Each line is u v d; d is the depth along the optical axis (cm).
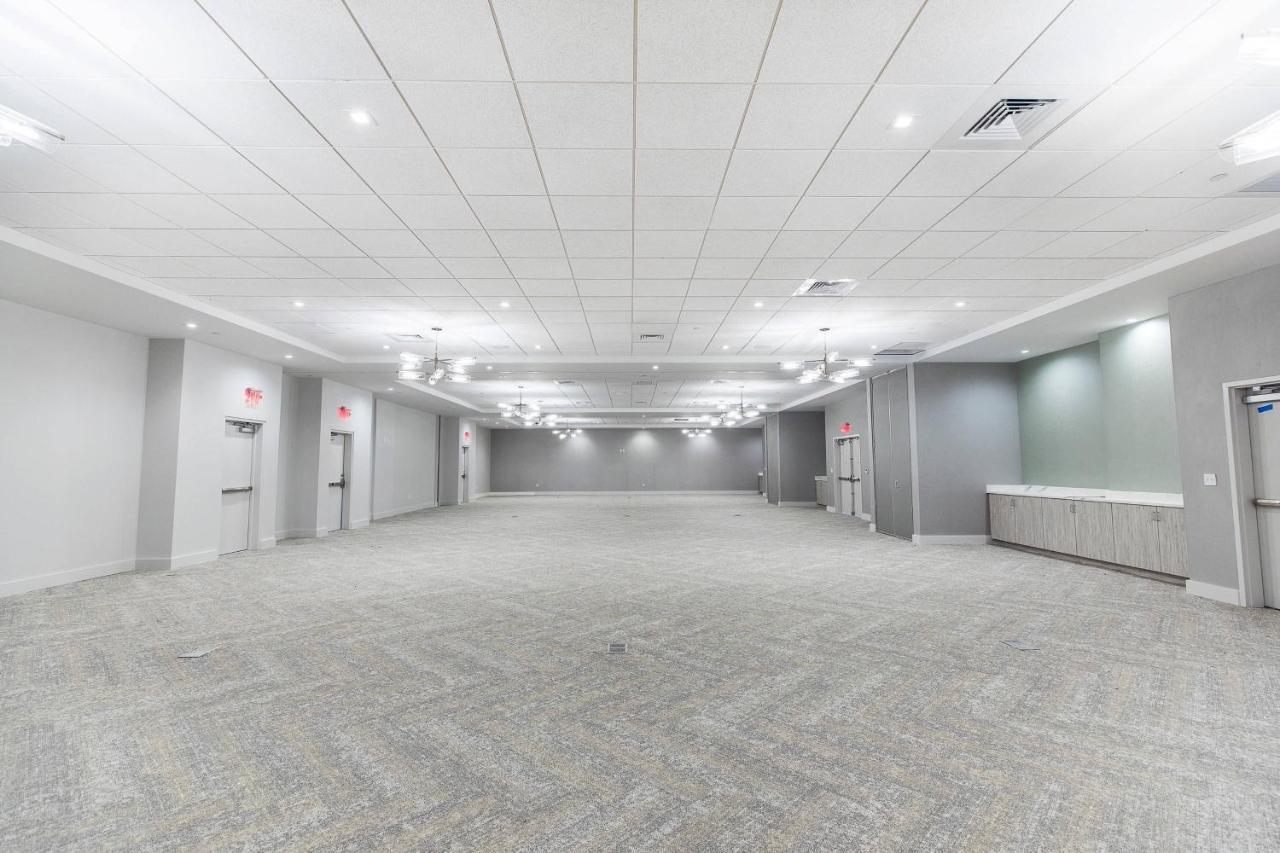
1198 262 542
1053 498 881
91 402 726
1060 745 294
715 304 724
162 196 427
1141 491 770
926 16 257
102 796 252
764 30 265
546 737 303
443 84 302
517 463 2784
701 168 393
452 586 677
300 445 1171
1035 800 246
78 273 554
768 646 450
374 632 490
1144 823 231
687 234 505
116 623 521
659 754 285
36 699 354
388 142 358
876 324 836
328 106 321
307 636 480
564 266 584
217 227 482
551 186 417
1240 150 301
